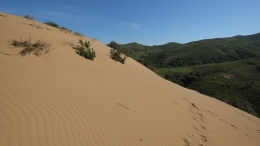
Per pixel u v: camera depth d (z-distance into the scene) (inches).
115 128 167.3
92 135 143.3
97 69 326.3
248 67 2503.7
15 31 302.2
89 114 169.8
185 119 273.9
